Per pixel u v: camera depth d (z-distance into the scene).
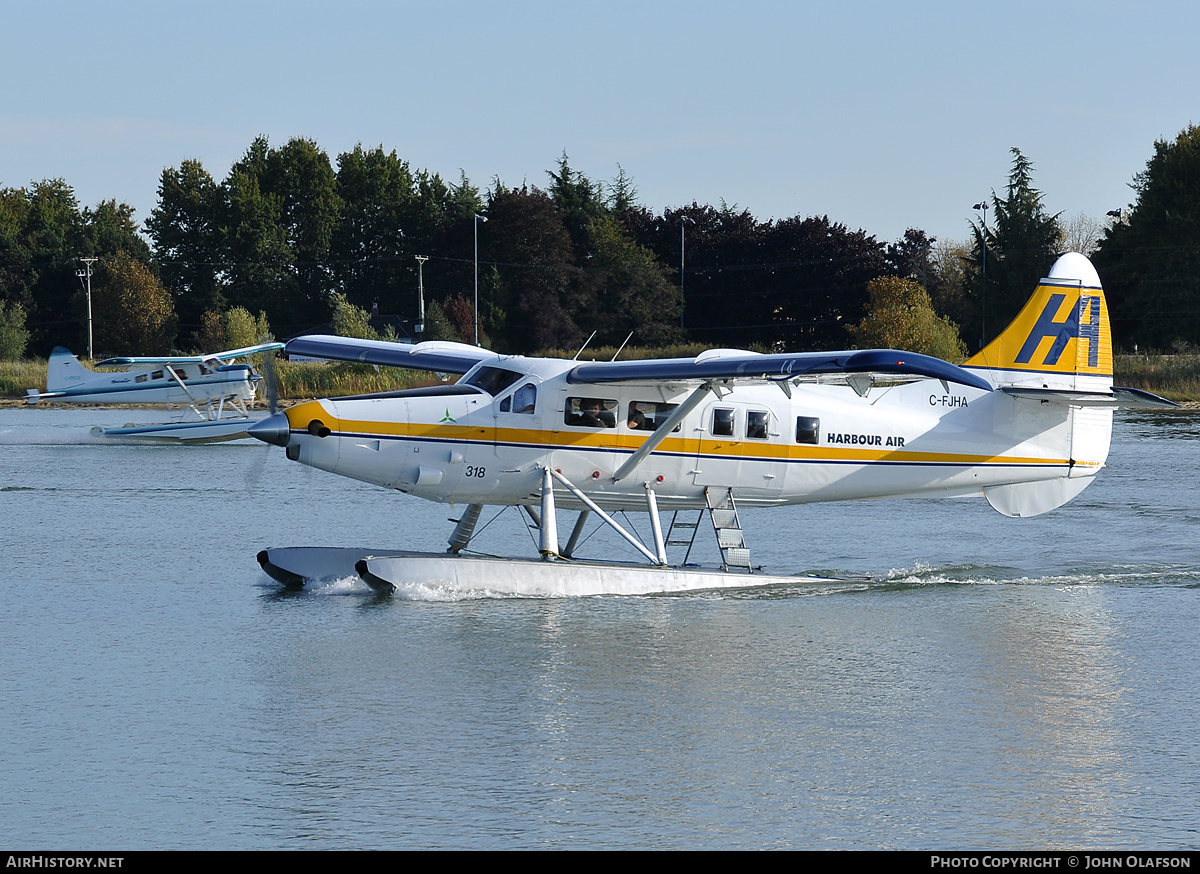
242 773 28.72
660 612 45.84
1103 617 45.06
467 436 48.56
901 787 27.86
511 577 48.69
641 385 49.53
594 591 49.19
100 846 24.88
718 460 51.41
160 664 37.88
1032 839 25.14
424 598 48.06
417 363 59.38
